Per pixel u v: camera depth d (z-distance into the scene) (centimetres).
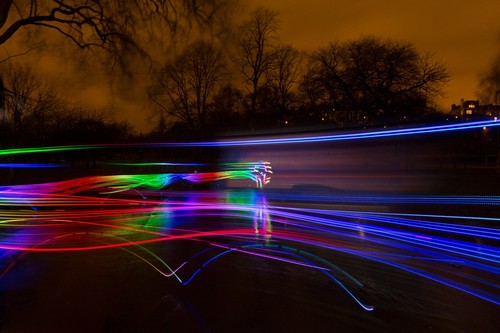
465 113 3481
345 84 3184
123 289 538
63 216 1260
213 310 466
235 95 3806
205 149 3738
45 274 605
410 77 3127
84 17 1379
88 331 412
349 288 543
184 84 3372
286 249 771
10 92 1677
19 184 2619
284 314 455
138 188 2331
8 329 414
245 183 2652
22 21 1346
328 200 1730
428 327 423
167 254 734
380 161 3419
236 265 659
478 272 616
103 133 5134
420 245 805
